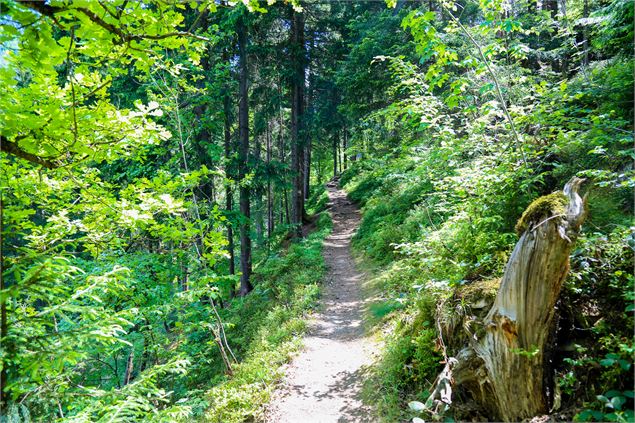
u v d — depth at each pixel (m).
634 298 2.73
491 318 3.34
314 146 26.72
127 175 8.41
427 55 4.77
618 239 3.40
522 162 4.84
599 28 6.50
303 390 5.36
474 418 3.50
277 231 15.51
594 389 2.91
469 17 10.07
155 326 6.55
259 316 9.52
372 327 6.84
